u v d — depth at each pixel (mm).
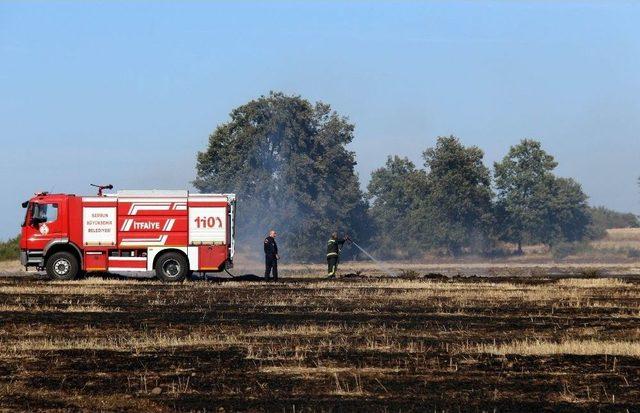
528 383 43156
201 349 52188
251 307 75062
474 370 46188
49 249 103188
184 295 86062
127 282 102625
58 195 103688
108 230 103500
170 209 103875
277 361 48469
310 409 38125
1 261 154875
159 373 45406
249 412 37750
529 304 78062
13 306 75125
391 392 41250
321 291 90625
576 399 40156
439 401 39562
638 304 78562
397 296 84438
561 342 55094
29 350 51750
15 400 39781
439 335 58438
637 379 44125
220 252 104125
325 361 48344
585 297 84938
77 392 41312
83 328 61375
